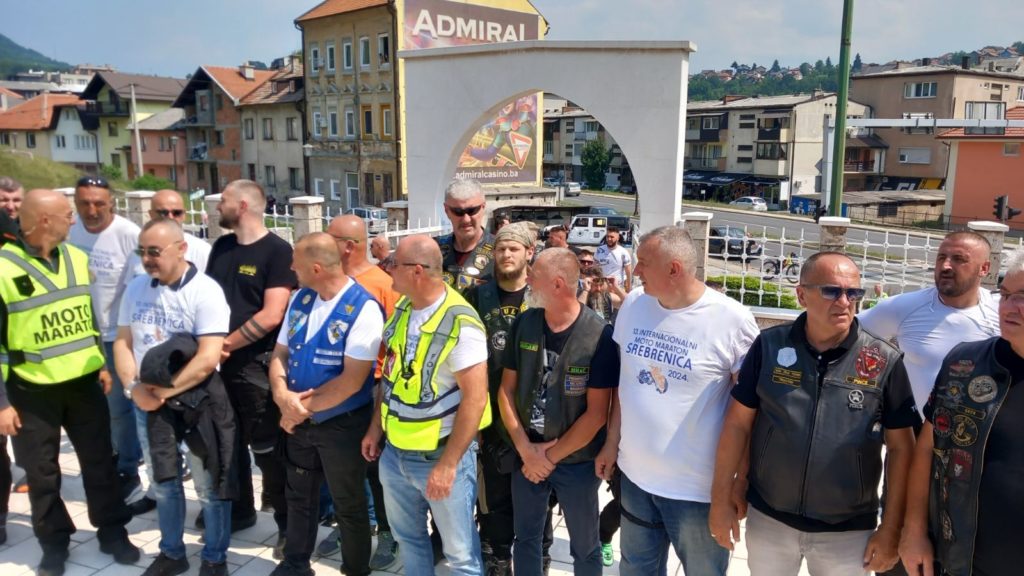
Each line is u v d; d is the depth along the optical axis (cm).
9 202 496
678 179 931
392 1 2862
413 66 1095
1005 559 223
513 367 325
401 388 318
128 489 479
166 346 350
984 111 5162
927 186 5078
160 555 379
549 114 7019
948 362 244
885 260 741
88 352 391
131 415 478
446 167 1105
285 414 342
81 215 471
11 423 363
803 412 256
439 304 315
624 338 305
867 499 259
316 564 395
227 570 380
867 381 252
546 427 315
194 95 4488
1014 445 222
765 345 269
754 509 278
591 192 5984
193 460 364
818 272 250
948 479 236
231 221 401
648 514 304
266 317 391
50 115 5662
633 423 298
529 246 355
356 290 350
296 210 883
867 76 5372
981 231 653
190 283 367
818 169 5091
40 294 373
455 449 306
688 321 288
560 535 432
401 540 340
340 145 3400
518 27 3016
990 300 328
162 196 462
